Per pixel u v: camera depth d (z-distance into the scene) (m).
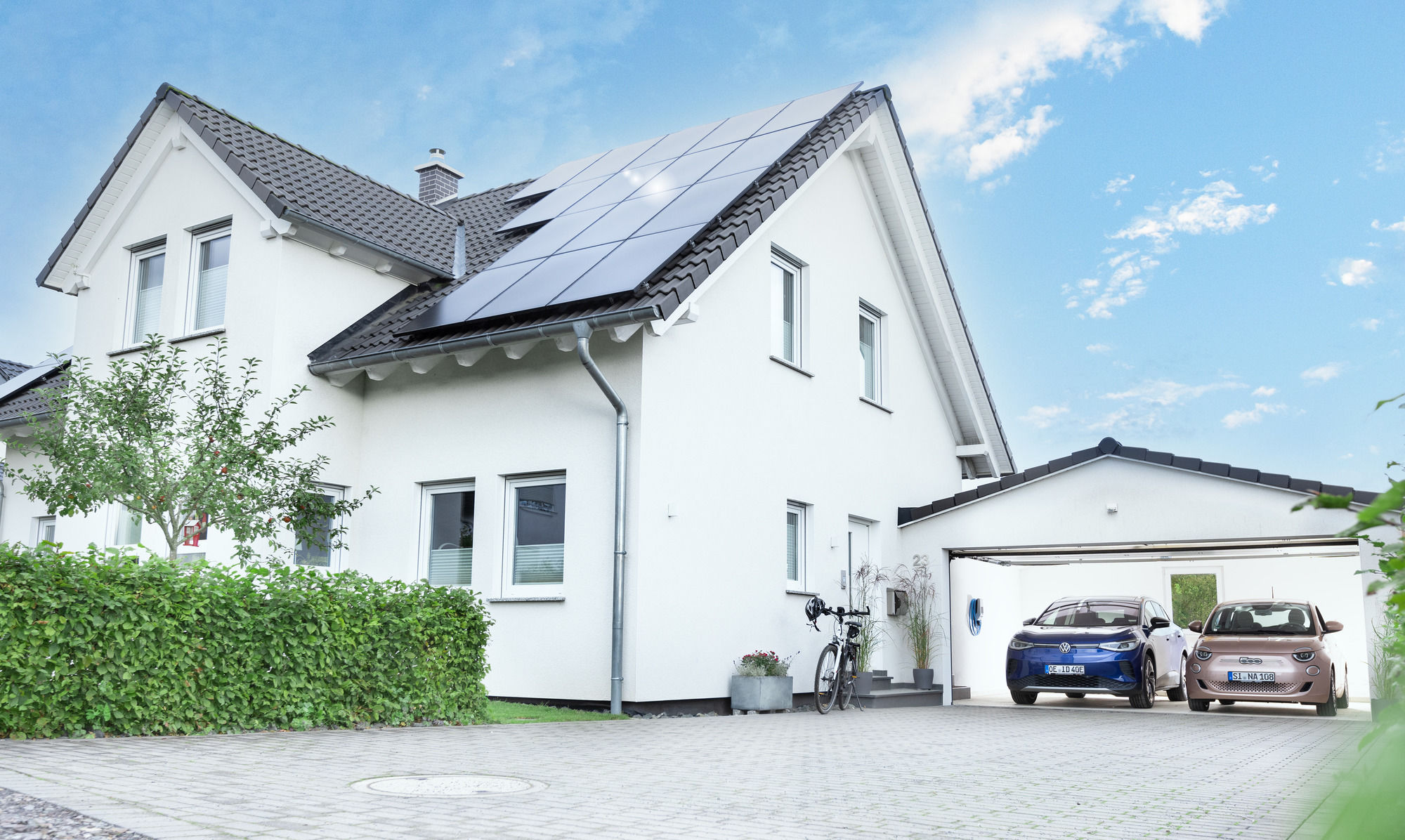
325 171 14.08
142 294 13.64
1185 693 16.72
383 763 6.34
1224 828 5.08
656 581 10.73
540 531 11.53
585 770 6.47
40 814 4.32
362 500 12.29
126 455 9.00
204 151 12.84
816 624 13.27
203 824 4.33
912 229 16.03
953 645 16.16
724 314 12.12
